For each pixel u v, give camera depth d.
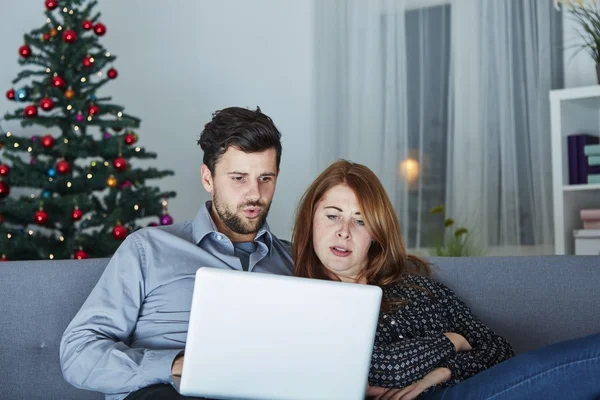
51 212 3.54
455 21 4.34
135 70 4.86
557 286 2.02
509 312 2.01
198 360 1.38
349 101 4.65
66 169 3.50
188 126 4.92
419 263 2.02
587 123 3.69
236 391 1.41
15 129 4.61
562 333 2.00
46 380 1.83
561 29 4.05
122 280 1.79
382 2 4.58
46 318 1.85
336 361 1.45
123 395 1.67
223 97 4.96
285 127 4.89
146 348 1.75
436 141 4.41
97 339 1.68
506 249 4.11
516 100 4.15
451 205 4.31
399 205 4.47
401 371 1.71
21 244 3.46
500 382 1.56
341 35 4.69
